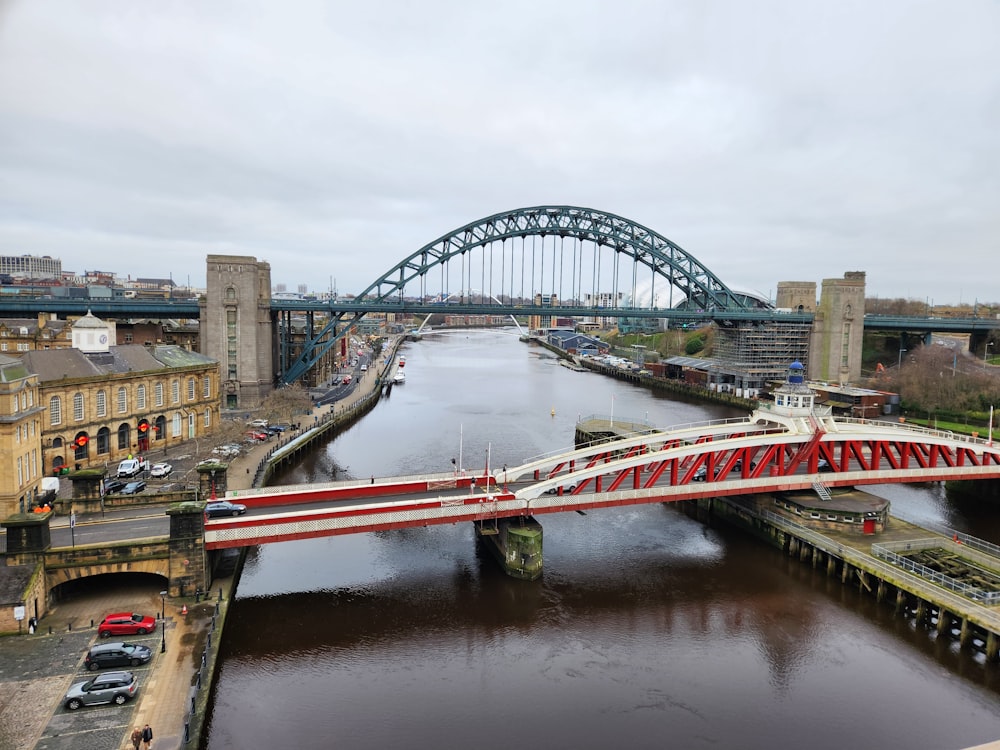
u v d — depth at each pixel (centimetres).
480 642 5072
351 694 4403
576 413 14962
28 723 3641
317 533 5597
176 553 5150
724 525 7700
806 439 6994
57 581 4953
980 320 19200
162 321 17650
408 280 16975
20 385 6425
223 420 11744
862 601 5781
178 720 3725
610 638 5144
